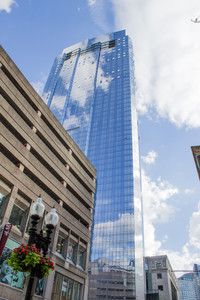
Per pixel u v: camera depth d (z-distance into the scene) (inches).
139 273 3462.1
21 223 1050.7
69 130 5423.2
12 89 1133.1
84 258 1494.8
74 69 6909.5
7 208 959.6
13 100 1128.2
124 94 5561.0
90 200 1678.2
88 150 4894.2
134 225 3786.9
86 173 1710.1
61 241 1327.5
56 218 508.4
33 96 1294.3
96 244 3831.2
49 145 1368.1
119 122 5088.6
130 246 3644.2
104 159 4655.5
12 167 1037.2
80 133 5255.9
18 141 1103.0
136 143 4810.5
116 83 5900.6
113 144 4793.3
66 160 1489.9
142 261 3597.4
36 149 1222.3
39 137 1316.4
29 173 1169.4
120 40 7130.9
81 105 5821.9
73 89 6353.3
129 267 3484.3
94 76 6328.7
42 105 1355.8
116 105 5418.3
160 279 3838.6
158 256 4114.2
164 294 3651.6
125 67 6195.9
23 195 1091.3
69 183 1467.8
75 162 1593.3
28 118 1211.9
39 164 1223.5
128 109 5226.4
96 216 4087.1
